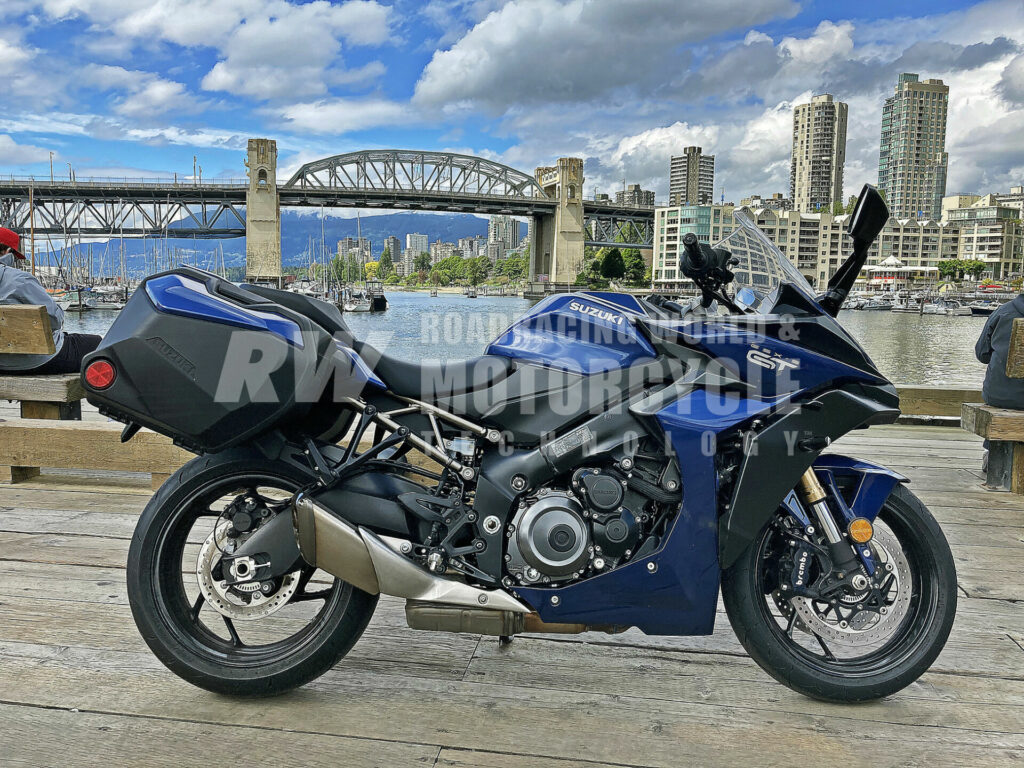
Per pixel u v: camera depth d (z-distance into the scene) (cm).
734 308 207
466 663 225
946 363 3316
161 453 392
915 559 205
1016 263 18350
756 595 197
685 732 192
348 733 189
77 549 314
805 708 203
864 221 177
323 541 186
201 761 177
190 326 176
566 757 181
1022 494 425
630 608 186
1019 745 189
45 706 199
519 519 186
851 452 534
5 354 420
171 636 196
